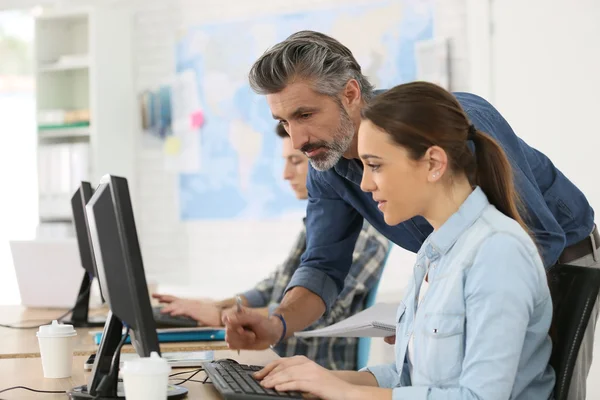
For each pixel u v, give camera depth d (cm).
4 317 301
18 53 743
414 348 149
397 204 145
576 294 153
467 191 148
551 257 173
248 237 551
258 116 547
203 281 566
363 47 506
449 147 143
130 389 131
